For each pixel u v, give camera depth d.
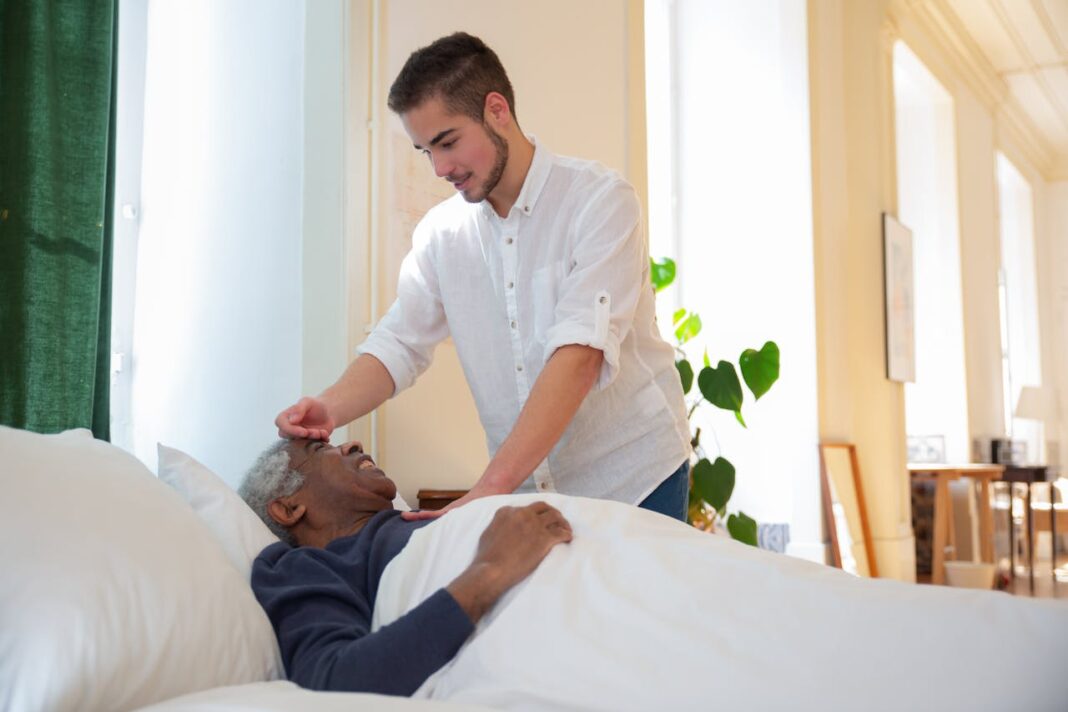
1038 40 8.28
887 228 6.21
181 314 3.01
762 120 5.95
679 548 1.45
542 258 2.04
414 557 1.56
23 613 1.19
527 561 1.44
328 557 1.64
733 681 1.27
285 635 1.49
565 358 1.86
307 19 2.88
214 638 1.39
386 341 2.20
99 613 1.24
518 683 1.32
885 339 6.16
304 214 2.82
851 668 1.24
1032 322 10.62
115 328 3.00
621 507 1.57
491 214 2.07
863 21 6.20
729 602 1.35
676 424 2.14
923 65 7.45
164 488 1.58
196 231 3.02
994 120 9.37
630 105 3.95
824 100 5.98
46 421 2.34
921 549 7.14
